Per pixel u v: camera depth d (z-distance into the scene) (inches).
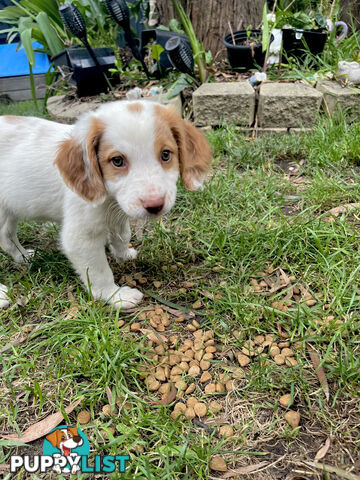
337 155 24.8
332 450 11.1
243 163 26.6
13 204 17.5
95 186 14.1
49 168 16.1
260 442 11.5
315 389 12.7
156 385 13.3
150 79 36.4
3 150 16.7
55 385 13.6
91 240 15.8
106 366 13.6
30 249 21.1
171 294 17.2
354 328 14.4
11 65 49.2
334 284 16.2
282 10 37.4
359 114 29.9
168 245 19.9
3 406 13.1
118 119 13.2
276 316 15.5
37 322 16.5
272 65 35.2
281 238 18.8
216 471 10.9
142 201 12.7
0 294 17.5
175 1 33.0
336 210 20.6
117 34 44.6
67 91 39.8
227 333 15.1
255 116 31.8
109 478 11.0
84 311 16.2
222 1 37.1
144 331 15.4
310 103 29.3
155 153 13.2
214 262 18.6
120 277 18.8
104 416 12.5
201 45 34.6
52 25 42.6
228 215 21.6
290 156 27.1
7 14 41.9
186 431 11.9
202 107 30.7
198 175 15.8
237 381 13.3
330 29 36.8
